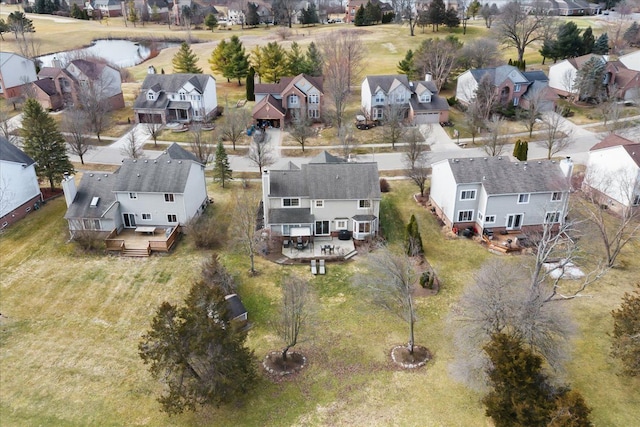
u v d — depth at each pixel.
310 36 142.75
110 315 40.12
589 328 37.53
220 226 54.00
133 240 50.38
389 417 30.77
